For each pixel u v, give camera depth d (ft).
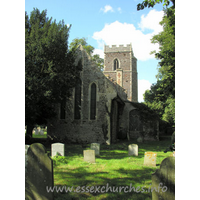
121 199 17.84
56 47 46.78
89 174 25.73
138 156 40.57
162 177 15.11
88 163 32.48
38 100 43.75
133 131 90.79
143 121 78.95
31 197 16.51
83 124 63.16
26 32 46.26
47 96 44.32
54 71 46.70
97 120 62.23
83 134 62.75
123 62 153.79
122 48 155.12
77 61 65.10
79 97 64.85
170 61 46.93
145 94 120.37
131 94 149.18
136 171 27.45
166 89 49.75
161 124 103.30
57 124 65.67
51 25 50.08
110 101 62.13
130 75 151.53
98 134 61.62
